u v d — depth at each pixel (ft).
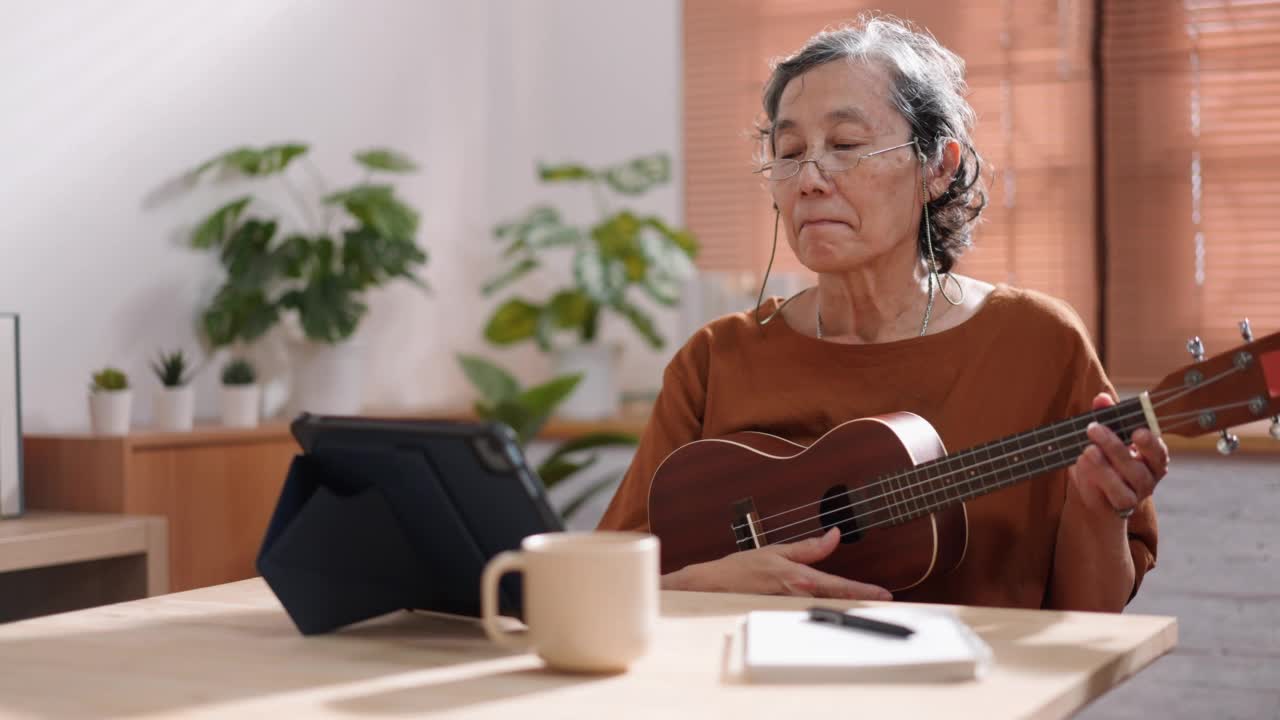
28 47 8.98
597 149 13.35
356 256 10.78
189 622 3.57
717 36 12.85
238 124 10.75
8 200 8.84
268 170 10.53
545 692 2.71
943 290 5.57
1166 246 10.98
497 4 13.78
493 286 12.27
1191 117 10.91
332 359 10.53
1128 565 4.79
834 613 3.13
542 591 2.86
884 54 5.36
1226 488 8.50
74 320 9.32
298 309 10.35
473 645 3.26
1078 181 11.26
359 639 3.34
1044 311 5.36
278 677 2.90
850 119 5.26
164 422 9.03
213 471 9.02
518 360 13.55
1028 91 11.43
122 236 9.70
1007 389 5.26
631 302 13.10
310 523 3.42
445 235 13.14
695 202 12.92
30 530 7.52
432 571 3.51
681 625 3.36
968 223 5.70
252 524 9.30
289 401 10.65
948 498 4.67
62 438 8.56
